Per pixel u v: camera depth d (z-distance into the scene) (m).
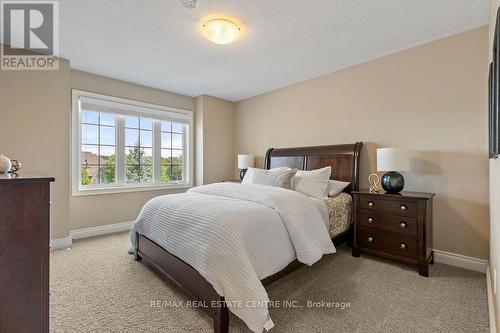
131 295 1.86
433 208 2.53
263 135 4.34
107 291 1.92
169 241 1.88
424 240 2.18
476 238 2.31
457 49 2.40
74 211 3.29
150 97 4.01
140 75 3.50
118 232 3.59
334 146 3.27
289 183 2.77
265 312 1.35
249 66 3.20
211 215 1.68
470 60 2.33
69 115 3.06
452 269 2.32
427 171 2.58
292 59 2.99
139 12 2.06
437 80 2.52
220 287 1.41
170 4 1.96
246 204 1.92
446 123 2.47
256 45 2.64
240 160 4.22
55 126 2.91
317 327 1.51
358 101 3.12
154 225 2.14
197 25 2.26
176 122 4.35
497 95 1.11
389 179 2.50
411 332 1.47
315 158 3.40
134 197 3.85
